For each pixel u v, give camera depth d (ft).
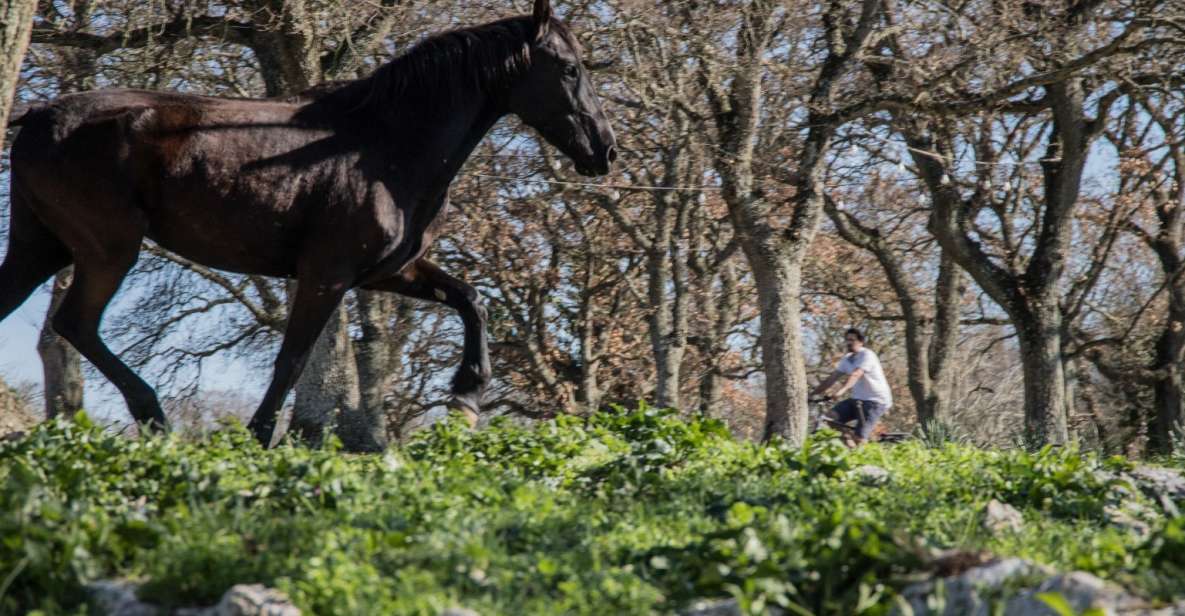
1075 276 89.76
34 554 16.10
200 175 25.95
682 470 26.09
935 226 70.38
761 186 54.19
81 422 24.20
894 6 57.72
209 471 20.95
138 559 17.02
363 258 27.58
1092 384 95.20
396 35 55.72
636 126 67.26
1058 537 20.40
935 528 20.53
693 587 15.79
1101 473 28.27
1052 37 54.49
